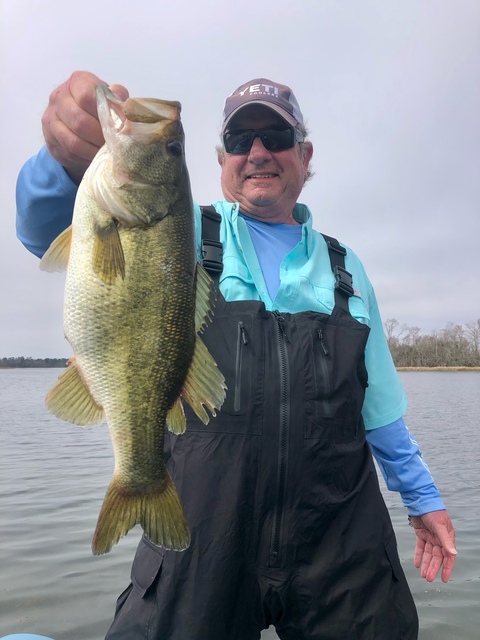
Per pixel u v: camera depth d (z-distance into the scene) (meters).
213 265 0.82
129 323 0.63
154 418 0.64
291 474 0.73
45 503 2.45
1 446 4.55
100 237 0.62
